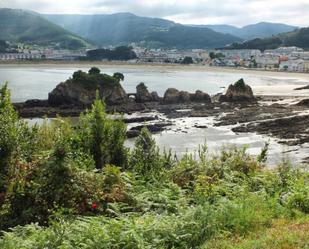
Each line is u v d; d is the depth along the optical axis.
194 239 8.70
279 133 48.00
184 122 57.06
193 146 42.16
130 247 8.12
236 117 59.44
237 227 9.18
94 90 75.81
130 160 17.11
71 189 11.47
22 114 62.97
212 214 9.49
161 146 42.16
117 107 71.25
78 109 69.38
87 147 16.56
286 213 10.38
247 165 15.71
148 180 14.42
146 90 82.94
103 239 8.19
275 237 8.23
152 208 11.30
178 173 14.71
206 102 81.06
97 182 12.16
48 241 8.32
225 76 177.75
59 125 17.84
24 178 11.86
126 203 11.59
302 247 7.70
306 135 46.28
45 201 11.27
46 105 72.88
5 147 12.62
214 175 13.29
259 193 12.26
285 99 83.31
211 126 53.75
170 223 9.05
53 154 12.07
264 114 61.38
